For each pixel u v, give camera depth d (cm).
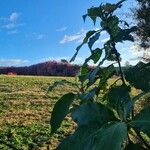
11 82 2370
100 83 179
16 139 1102
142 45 1242
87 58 175
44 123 1337
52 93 1944
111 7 171
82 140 133
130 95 160
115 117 139
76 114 142
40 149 1024
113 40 169
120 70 171
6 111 1549
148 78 158
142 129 126
